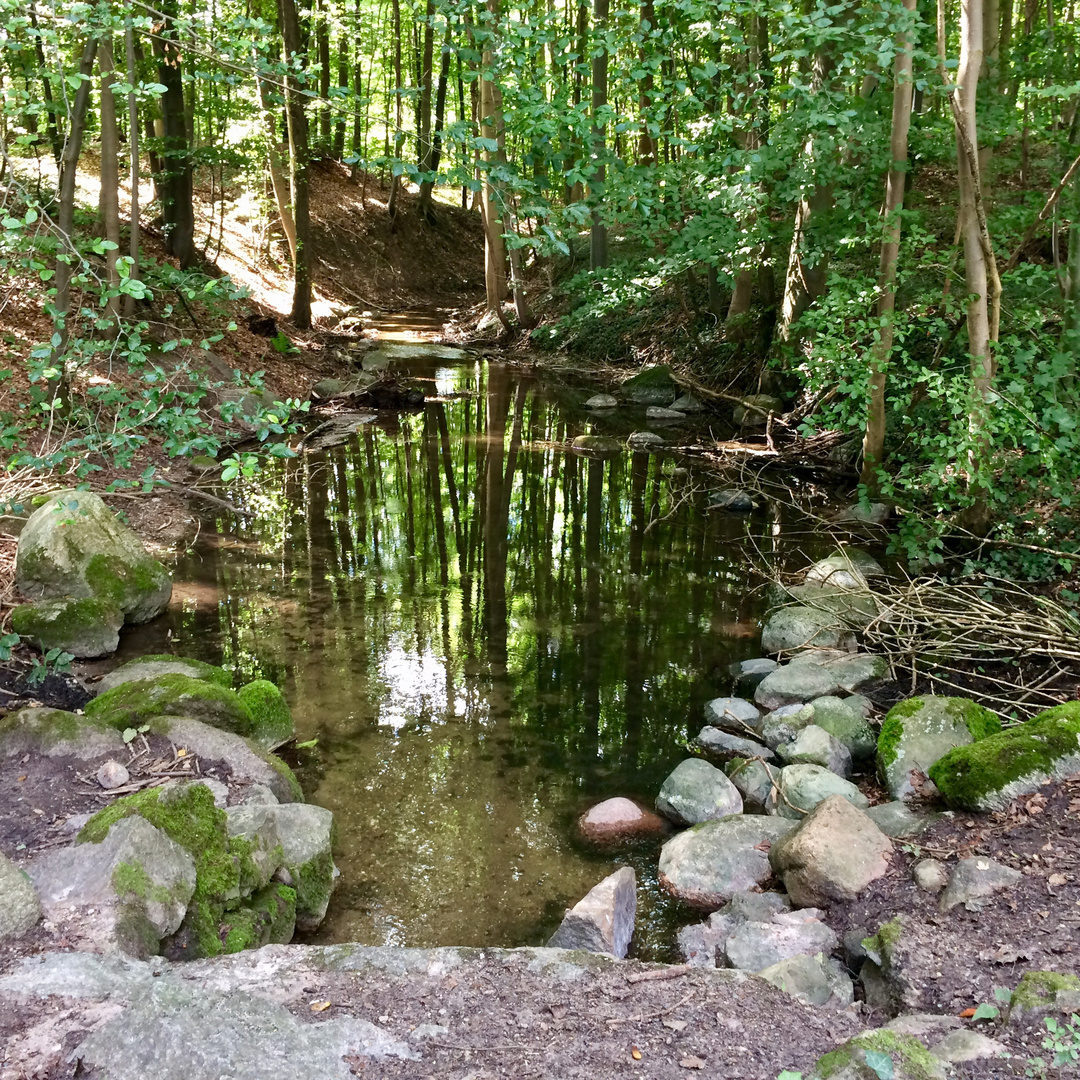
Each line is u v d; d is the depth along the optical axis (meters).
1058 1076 2.56
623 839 4.84
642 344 18.84
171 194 16.66
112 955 3.00
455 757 5.54
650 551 9.27
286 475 11.46
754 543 9.46
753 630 7.48
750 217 10.98
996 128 8.86
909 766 4.98
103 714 5.00
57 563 6.75
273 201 24.80
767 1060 2.75
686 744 5.82
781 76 11.06
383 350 20.53
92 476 9.50
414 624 7.41
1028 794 4.27
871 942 3.55
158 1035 2.61
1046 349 8.20
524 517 10.24
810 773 5.06
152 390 5.12
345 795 5.10
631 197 8.66
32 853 3.73
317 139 22.16
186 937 3.42
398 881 4.43
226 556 8.71
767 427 13.11
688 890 4.37
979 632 6.70
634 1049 2.78
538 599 8.01
